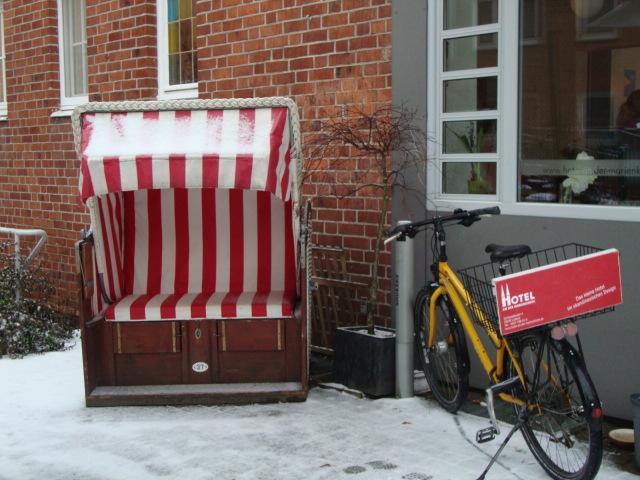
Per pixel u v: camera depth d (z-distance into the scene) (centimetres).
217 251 611
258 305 548
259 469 430
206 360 556
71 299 911
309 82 655
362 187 587
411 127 576
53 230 932
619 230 476
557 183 518
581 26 502
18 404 552
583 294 385
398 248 530
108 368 559
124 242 610
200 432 488
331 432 482
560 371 391
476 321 461
